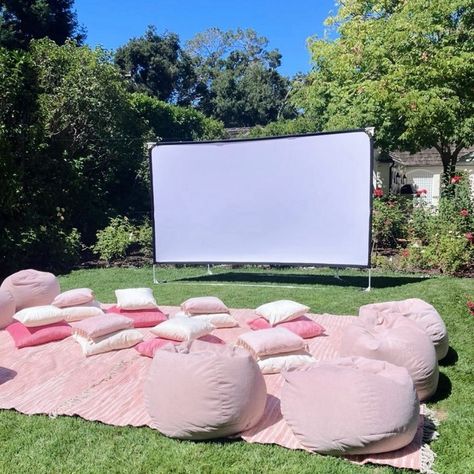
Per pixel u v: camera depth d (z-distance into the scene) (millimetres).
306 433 3195
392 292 7352
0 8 18844
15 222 9992
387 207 10742
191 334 4898
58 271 10047
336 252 7785
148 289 6336
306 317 5781
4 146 9539
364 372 3143
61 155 11219
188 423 3287
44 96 10930
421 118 10461
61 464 3080
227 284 8492
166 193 8555
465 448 3262
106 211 12562
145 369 4652
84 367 4738
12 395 4137
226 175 8266
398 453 3164
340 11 13523
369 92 10766
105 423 3607
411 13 11055
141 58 33531
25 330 5508
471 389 4234
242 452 3186
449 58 10445
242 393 3309
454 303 6359
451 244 8578
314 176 7793
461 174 10430
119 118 12562
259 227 8203
